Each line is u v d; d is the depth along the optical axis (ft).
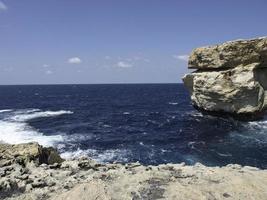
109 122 147.13
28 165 41.91
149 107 223.30
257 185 31.45
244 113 126.93
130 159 78.07
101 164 41.09
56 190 31.71
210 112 144.05
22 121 143.54
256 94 125.18
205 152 83.56
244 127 118.32
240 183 31.86
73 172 37.55
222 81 128.77
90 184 31.94
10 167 39.42
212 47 137.49
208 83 133.80
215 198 28.58
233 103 127.95
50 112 190.90
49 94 426.51
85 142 97.86
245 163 73.05
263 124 123.03
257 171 36.78
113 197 29.12
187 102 265.54
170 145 93.56
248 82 122.11
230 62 130.21
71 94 424.46
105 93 446.19
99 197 28.99
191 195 29.14
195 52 146.41
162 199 28.45
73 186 32.35
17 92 489.67
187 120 143.64
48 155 49.39
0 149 47.29
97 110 206.28
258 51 122.52
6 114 175.52
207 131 113.91
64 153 83.66
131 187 31.14
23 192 31.94
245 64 126.82
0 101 287.69
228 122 130.21
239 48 126.82
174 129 122.31
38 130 118.83
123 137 107.45
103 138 105.19
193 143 95.20
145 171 36.35
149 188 30.86
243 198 28.63
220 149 86.28
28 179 34.60
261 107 127.44
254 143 92.32
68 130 121.70
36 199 29.99
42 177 35.24
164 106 229.25
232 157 78.13
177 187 30.99
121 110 204.85
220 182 32.40
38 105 247.91
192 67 150.30
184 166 39.47
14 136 103.35
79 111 199.21
